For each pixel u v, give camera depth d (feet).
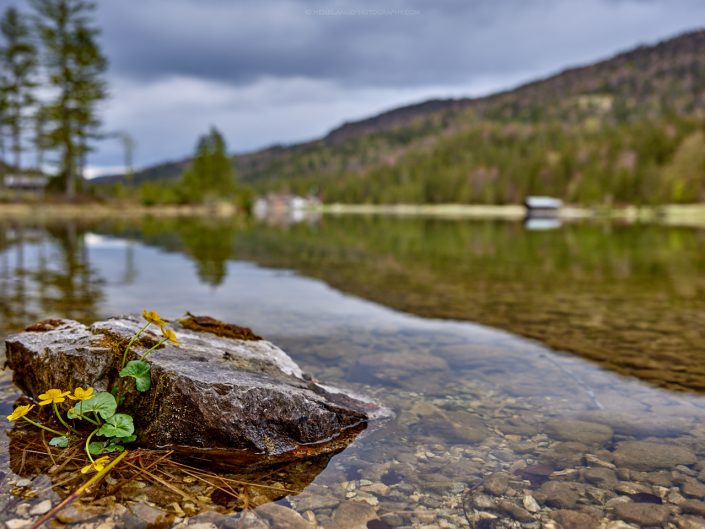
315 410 9.86
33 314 18.15
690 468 8.50
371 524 6.91
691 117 435.94
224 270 31.73
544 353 15.11
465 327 18.12
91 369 9.96
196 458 8.80
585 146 427.33
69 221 95.04
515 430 10.03
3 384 11.48
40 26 139.33
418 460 8.86
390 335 16.90
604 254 45.91
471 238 67.77
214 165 255.29
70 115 145.59
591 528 6.88
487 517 7.13
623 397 11.76
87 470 7.97
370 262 37.73
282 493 7.71
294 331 17.12
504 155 460.14
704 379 12.98
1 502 7.07
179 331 12.00
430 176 423.64
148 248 45.50
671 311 20.92
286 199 433.48
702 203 272.92
